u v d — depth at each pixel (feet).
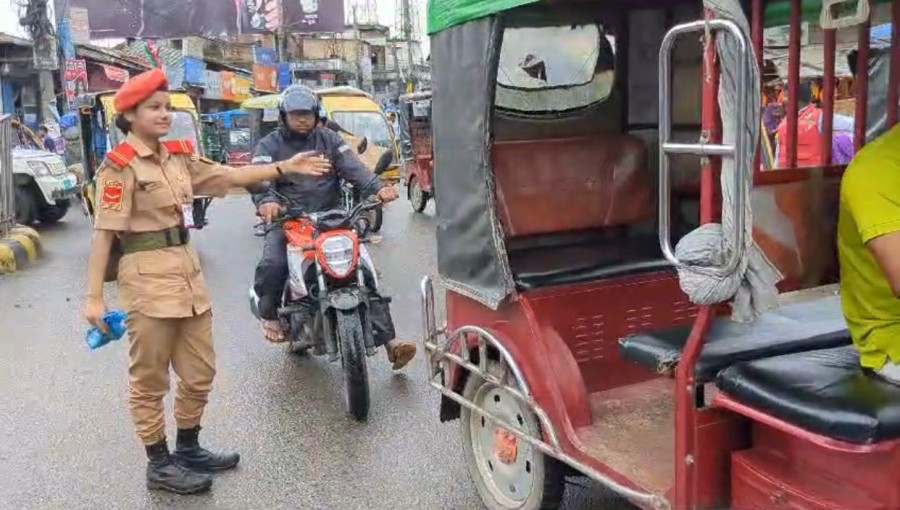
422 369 18.52
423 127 48.42
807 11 10.96
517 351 10.61
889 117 10.16
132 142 12.20
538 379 10.30
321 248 15.84
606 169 13.46
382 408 16.25
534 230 12.92
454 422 15.43
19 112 74.49
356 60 143.43
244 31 79.20
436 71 11.71
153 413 12.87
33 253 35.22
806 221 9.24
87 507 12.56
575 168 13.20
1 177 35.27
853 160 7.95
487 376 11.08
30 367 19.47
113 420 15.96
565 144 13.15
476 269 11.12
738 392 7.95
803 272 9.27
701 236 7.55
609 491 12.25
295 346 18.72
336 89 53.16
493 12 9.99
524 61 13.01
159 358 12.64
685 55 13.26
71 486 13.23
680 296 12.52
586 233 13.71
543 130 13.38
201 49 103.71
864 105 10.30
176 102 49.11
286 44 115.75
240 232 42.39
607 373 12.15
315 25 79.77
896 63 10.00
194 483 12.91
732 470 8.28
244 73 115.55
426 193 47.98
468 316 11.72
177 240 12.61
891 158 7.57
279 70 106.22
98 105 45.29
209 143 83.82
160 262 12.43
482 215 10.80
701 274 7.48
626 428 10.43
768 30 11.93
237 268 32.07
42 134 64.95
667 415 10.93
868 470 7.23
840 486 7.48
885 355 7.85
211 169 13.29
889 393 7.39
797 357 8.47
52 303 26.50
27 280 30.53
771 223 9.00
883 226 7.41
